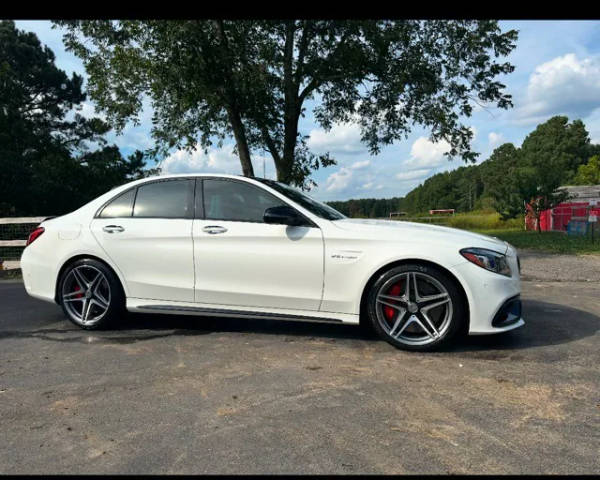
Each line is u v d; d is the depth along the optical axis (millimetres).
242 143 13219
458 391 2896
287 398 2791
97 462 2094
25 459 2121
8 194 20234
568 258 11352
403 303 3775
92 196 23125
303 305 3980
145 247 4258
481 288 3623
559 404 2701
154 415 2566
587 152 75875
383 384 3016
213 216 4219
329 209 4602
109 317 4344
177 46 10695
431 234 3871
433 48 13508
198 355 3623
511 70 13758
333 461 2090
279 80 12906
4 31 25562
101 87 12938
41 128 25562
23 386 3004
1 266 9320
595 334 4234
